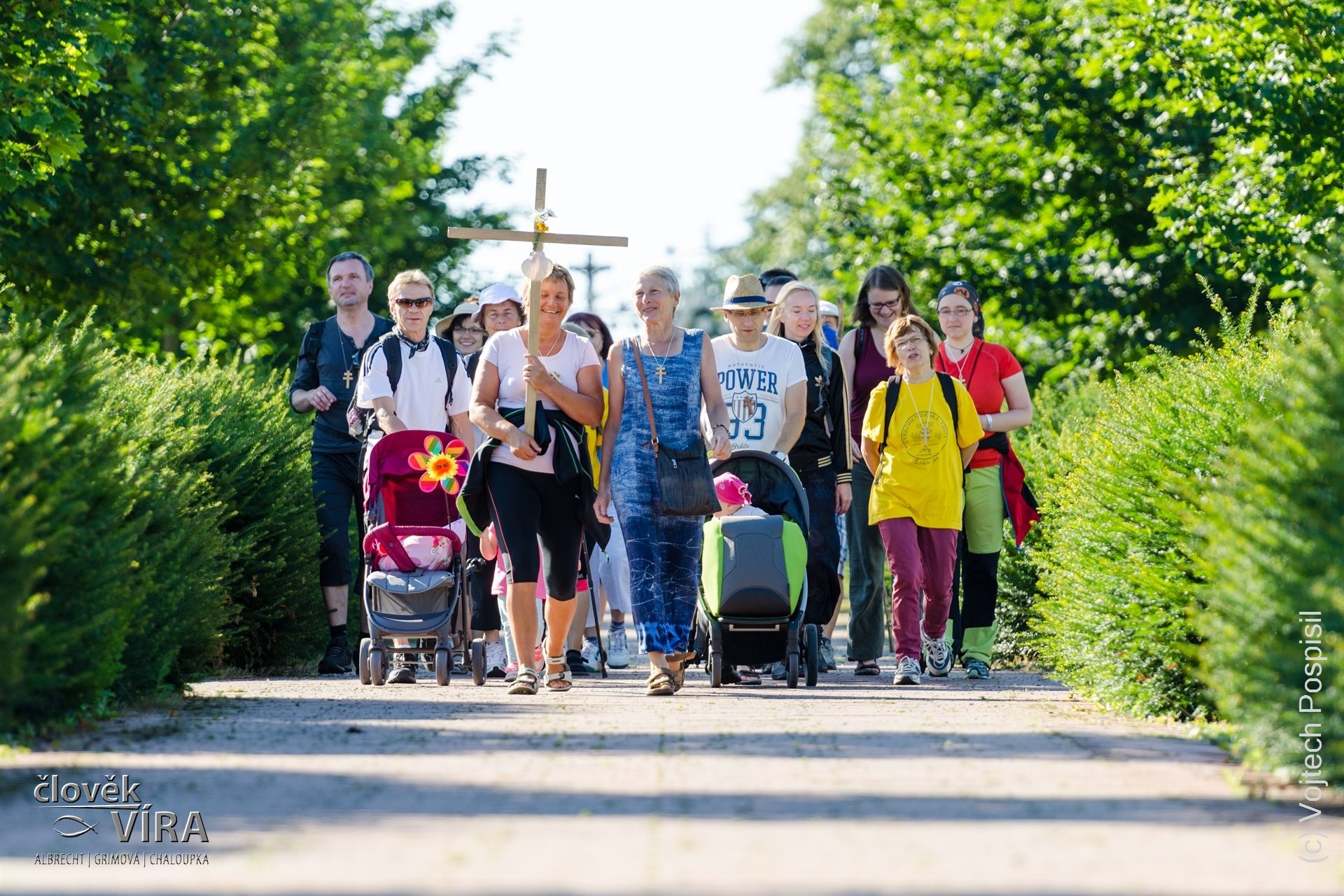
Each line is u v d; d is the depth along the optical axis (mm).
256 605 40375
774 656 32906
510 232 30156
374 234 103250
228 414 41031
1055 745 22797
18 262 70062
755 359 34719
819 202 86188
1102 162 78375
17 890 14078
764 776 19719
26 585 20844
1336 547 18875
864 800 17969
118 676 26141
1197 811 17344
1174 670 26266
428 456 34156
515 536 30188
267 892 13578
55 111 57000
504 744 22656
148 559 27078
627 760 21016
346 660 40312
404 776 19609
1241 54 58125
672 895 13344
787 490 33688
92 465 24359
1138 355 74562
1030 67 79562
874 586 37969
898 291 38375
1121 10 62594
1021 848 15352
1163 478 27156
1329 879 14055
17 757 20984
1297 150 57062
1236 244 59438
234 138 81562
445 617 33156
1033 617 41188
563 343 30906
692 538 31312
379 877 14070
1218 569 21531
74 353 25969
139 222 76188
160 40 75375
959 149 81625
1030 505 37469
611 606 42875
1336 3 56156
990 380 37312
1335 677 18203
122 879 14266
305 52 88375
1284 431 20234
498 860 14789
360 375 36312
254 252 88188
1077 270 77375
